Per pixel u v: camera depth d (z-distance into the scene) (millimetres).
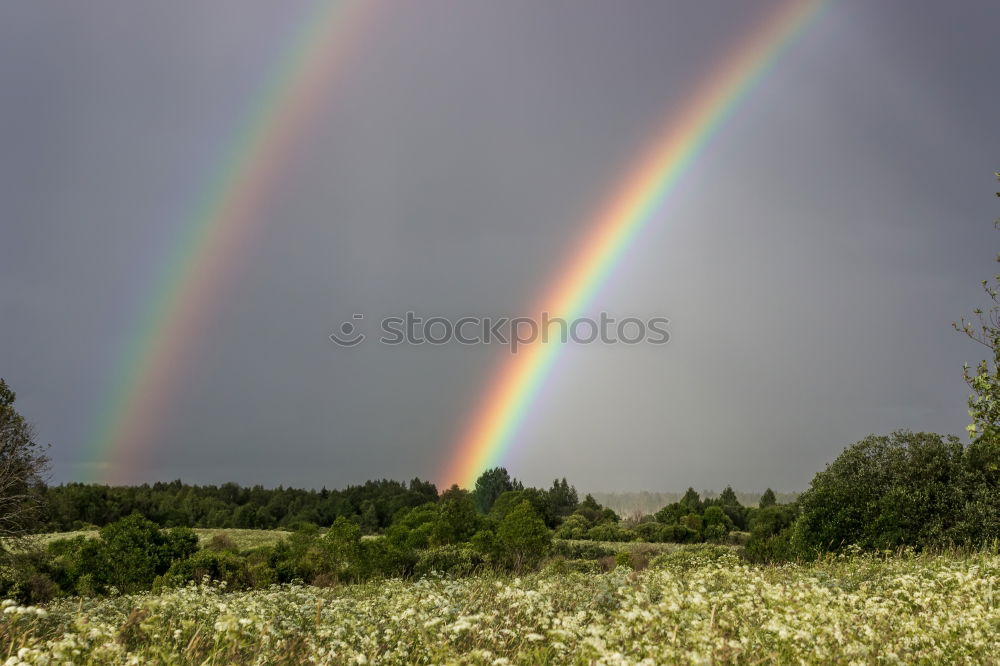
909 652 7137
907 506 29312
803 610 8141
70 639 6891
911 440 31984
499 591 11664
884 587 11414
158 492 140625
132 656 6922
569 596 11633
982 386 15109
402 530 54000
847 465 32719
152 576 36188
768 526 58156
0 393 30656
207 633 8766
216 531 70688
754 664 6551
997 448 15688
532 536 41188
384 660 7648
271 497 149125
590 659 6578
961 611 8578
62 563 38312
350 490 151125
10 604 7309
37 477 30469
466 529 55219
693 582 11125
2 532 29219
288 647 8250
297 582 18219
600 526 75812
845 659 6750
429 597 10664
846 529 29562
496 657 7172
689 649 6785
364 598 14250
